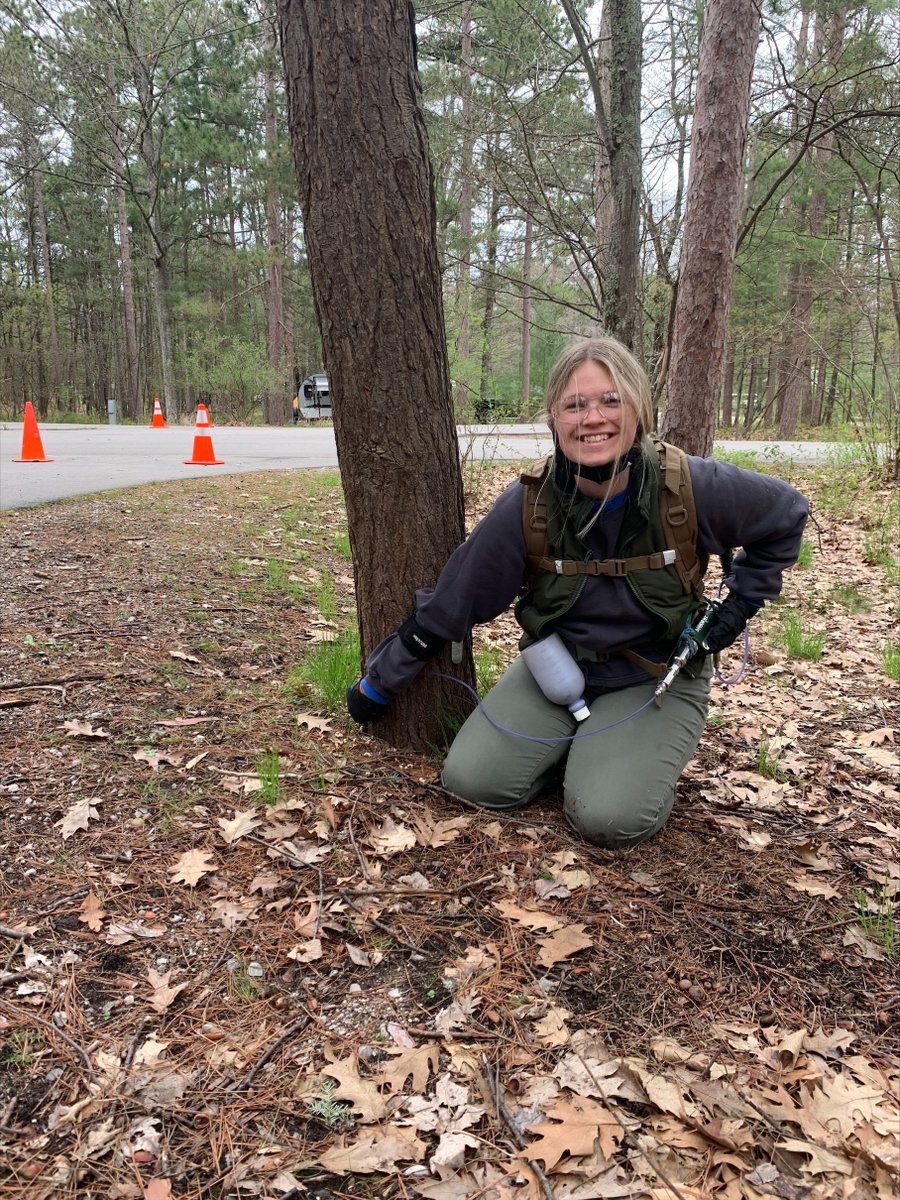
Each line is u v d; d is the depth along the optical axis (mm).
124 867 2258
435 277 2652
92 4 18031
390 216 2496
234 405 30016
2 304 34938
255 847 2400
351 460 2760
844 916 2268
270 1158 1512
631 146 6688
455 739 2756
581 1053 1761
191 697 3275
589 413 2189
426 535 2789
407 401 2670
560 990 1941
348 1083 1666
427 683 2949
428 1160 1521
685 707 2621
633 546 2373
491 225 16766
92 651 3539
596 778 2502
